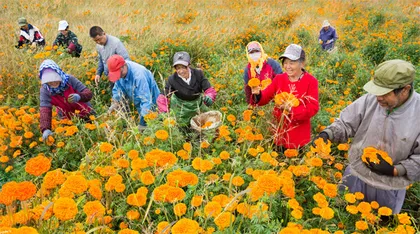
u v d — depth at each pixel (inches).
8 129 161.2
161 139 131.9
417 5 786.8
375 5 769.6
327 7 743.1
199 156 130.6
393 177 109.0
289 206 98.0
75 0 619.5
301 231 86.8
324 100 235.1
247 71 184.7
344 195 111.4
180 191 87.0
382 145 108.4
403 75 93.6
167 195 86.3
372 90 98.1
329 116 185.0
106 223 95.0
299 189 120.1
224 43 409.1
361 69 281.1
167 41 362.0
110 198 104.7
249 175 117.5
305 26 493.4
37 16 497.7
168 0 665.0
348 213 115.1
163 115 144.0
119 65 162.2
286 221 104.9
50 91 163.0
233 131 152.9
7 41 331.6
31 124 168.9
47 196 98.3
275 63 181.9
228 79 251.0
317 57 351.9
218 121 156.9
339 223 106.5
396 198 117.6
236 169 117.5
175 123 144.5
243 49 396.2
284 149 155.8
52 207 82.9
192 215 98.7
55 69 159.5
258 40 460.4
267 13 609.3
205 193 99.5
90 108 181.0
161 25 443.8
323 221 106.7
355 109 116.0
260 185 87.4
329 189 101.8
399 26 554.9
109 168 106.4
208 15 561.6
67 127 150.5
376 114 108.4
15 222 79.9
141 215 100.7
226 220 81.6
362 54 379.2
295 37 434.3
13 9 525.7
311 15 673.0
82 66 269.1
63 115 176.6
